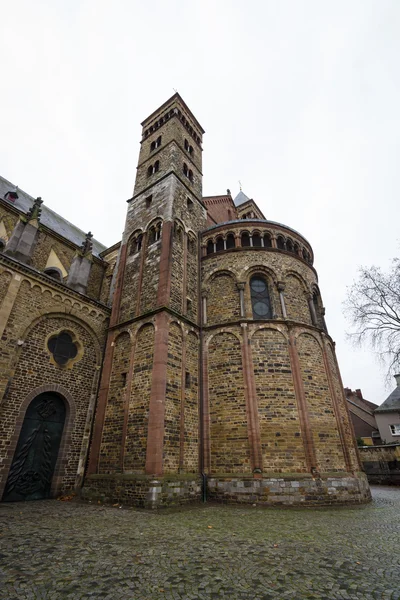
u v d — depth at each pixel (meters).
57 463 16.22
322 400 17.28
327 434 16.45
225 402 17.14
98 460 16.14
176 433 15.39
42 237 24.33
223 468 15.82
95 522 10.13
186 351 18.03
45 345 17.17
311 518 11.38
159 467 13.84
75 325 19.16
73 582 5.45
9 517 10.58
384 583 5.47
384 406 48.91
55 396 17.16
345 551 7.32
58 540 7.90
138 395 16.08
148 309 18.69
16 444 14.62
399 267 25.22
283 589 5.27
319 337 19.36
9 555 6.68
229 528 9.62
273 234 22.28
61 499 15.20
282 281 20.38
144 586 5.35
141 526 9.68
